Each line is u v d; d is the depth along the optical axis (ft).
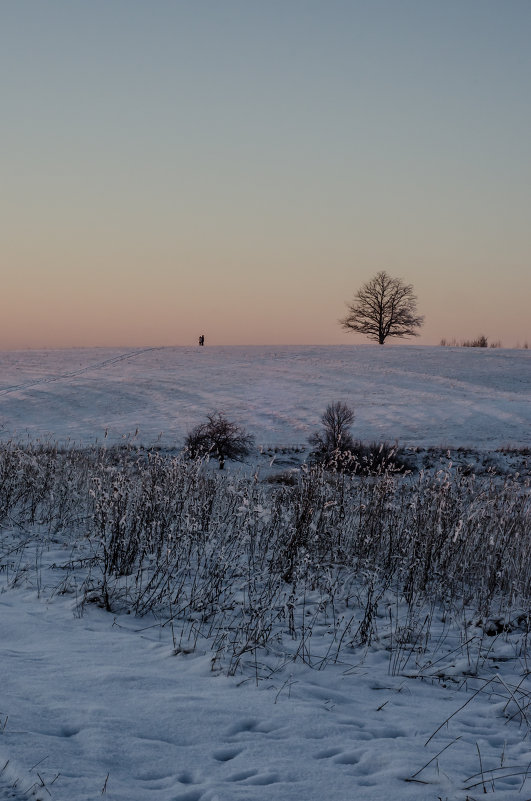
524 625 24.77
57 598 23.70
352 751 13.85
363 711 16.49
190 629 21.24
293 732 14.57
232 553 28.14
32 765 11.85
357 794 12.05
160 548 27.37
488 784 12.75
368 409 174.19
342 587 26.63
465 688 19.03
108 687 16.02
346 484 37.14
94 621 21.63
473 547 30.53
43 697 14.96
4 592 24.23
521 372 219.61
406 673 19.67
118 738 13.37
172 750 13.26
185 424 163.22
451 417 164.86
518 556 29.12
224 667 18.08
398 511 33.01
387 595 27.40
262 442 144.46
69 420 170.09
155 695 15.80
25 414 176.86
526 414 167.12
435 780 12.73
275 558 28.91
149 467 37.14
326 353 263.90
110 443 136.26
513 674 20.27
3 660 17.15
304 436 150.20
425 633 23.50
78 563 28.53
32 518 35.17
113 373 230.07
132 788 11.64
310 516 30.04
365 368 229.25
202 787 11.87
